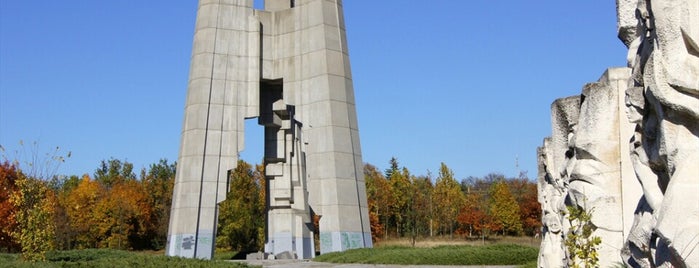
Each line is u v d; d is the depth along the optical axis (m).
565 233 12.27
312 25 41.69
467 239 79.44
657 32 5.87
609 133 10.69
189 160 39.97
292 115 43.38
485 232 81.75
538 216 80.31
